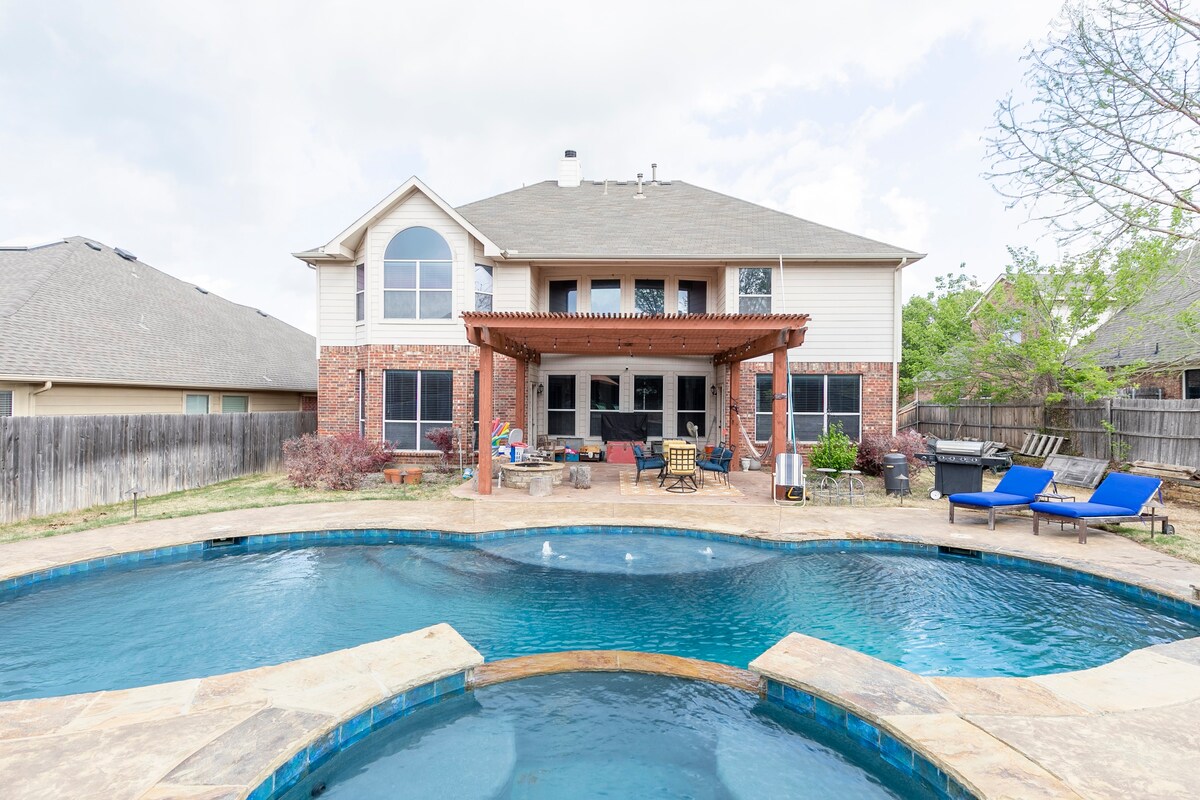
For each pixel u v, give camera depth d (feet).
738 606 21.17
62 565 23.43
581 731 13.57
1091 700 12.86
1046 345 46.65
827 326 51.29
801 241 52.31
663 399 58.13
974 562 25.77
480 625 19.61
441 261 49.80
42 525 29.76
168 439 40.04
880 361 51.01
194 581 23.49
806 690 13.62
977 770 10.19
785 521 31.35
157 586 22.89
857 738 12.61
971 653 17.39
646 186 67.82
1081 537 26.58
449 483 44.19
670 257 50.01
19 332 40.83
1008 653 17.37
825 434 46.62
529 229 55.16
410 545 28.43
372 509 33.94
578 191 66.33
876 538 27.81
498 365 51.78
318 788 11.55
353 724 12.60
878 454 45.78
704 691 15.17
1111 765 10.33
